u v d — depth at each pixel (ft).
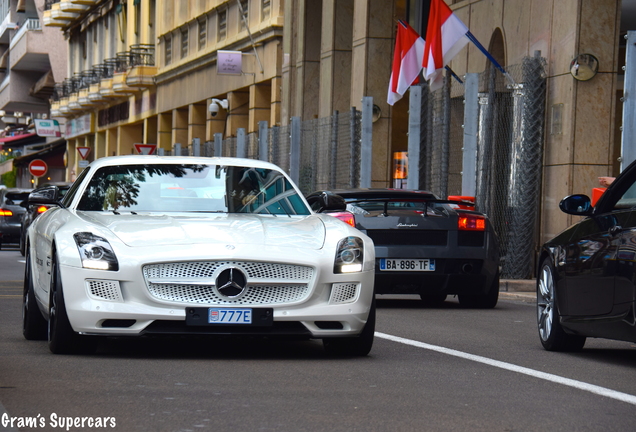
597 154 65.82
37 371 26.96
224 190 34.37
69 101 232.73
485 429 20.54
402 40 76.79
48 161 287.28
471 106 64.69
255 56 133.90
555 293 33.60
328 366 28.96
